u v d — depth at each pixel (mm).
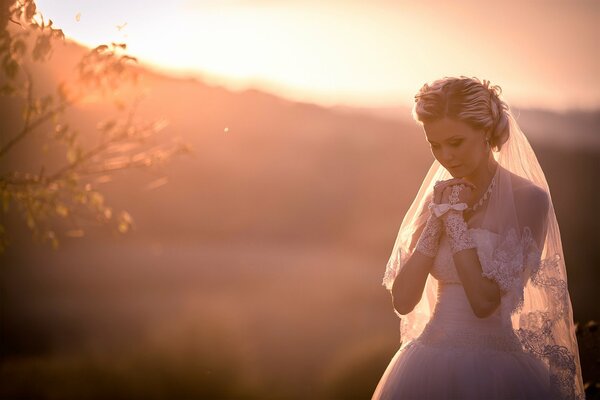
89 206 3098
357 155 36312
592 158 32750
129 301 19984
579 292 27531
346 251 32969
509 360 3213
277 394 10891
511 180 3314
